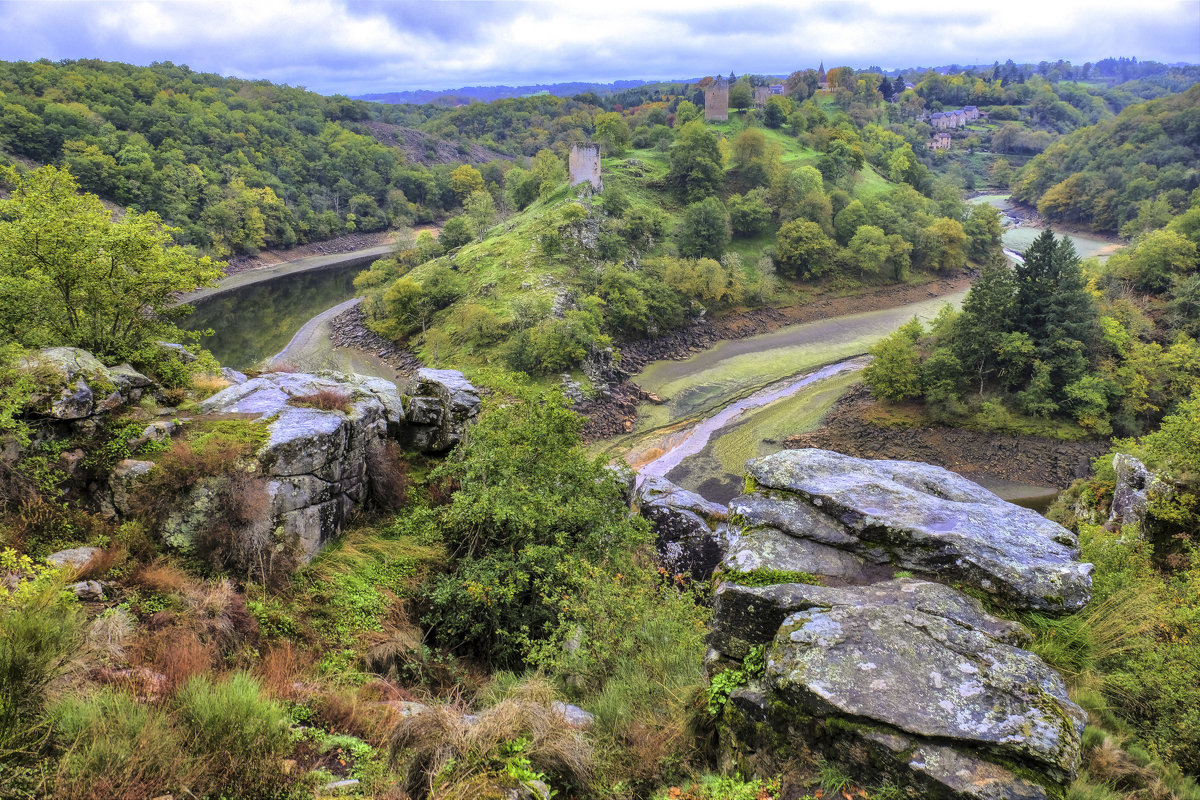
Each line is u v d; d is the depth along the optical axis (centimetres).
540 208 10181
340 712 895
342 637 1205
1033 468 5428
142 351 1639
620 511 1577
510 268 8406
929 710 583
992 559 778
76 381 1315
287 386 1750
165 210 12312
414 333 7944
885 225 11175
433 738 761
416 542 1548
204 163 14462
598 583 1172
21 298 1473
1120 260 8500
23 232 1447
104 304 1585
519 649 1292
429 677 1198
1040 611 760
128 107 15850
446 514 1515
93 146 12338
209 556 1248
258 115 18275
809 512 898
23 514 1154
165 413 1512
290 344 8038
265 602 1209
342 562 1420
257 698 802
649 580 1276
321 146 18125
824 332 8706
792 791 602
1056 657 747
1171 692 746
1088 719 729
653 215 10388
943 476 1013
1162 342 6812
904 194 12862
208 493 1284
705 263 8688
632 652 1031
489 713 808
